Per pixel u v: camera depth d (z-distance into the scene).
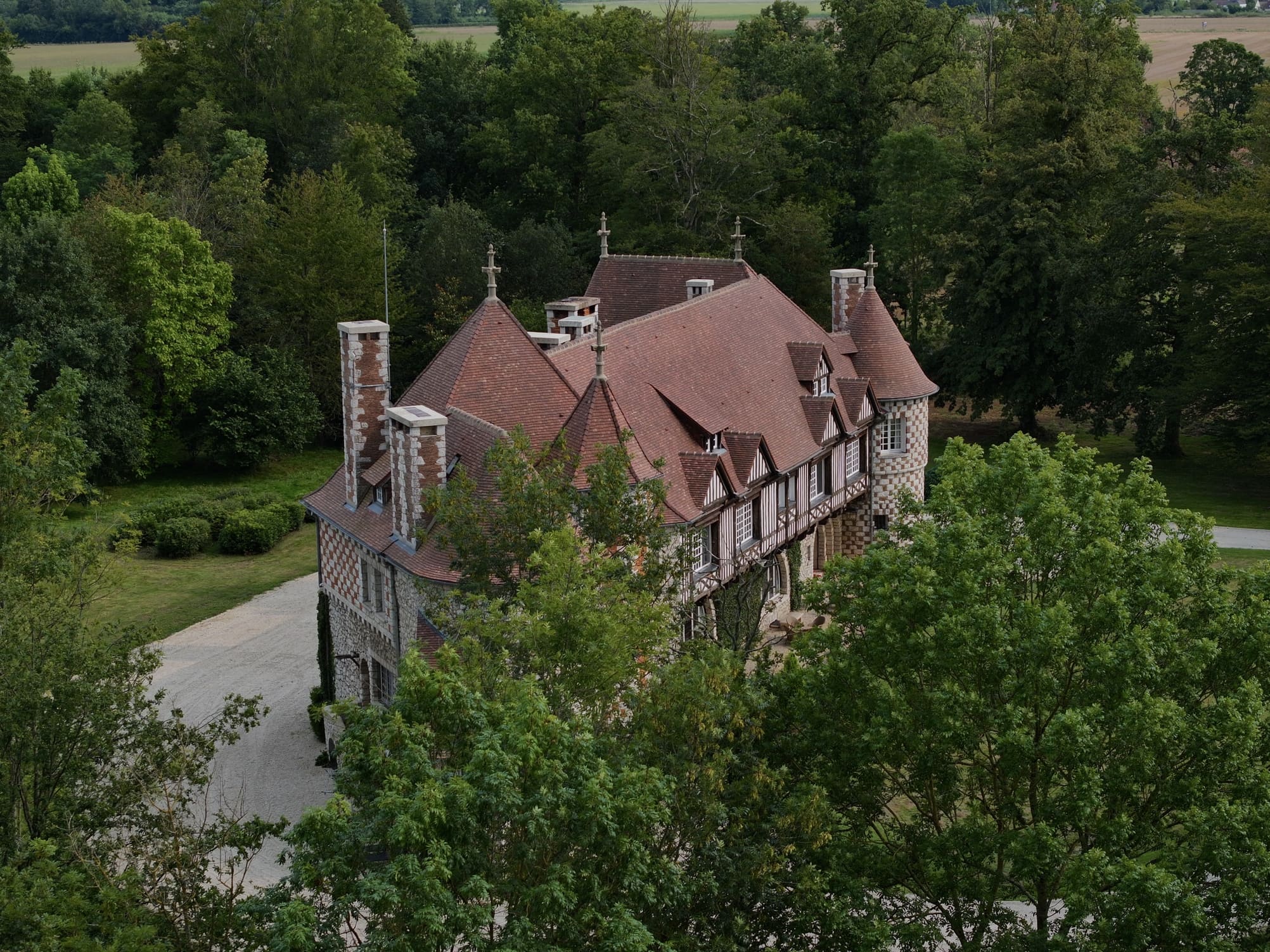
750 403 60.34
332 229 97.19
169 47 131.62
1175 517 38.28
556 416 51.88
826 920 33.41
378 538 49.47
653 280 71.19
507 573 39.28
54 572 46.31
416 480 46.56
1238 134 88.94
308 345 99.62
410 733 27.98
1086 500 38.88
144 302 91.06
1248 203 83.19
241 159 108.75
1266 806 31.58
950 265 92.12
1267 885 31.64
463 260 100.81
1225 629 35.94
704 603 55.59
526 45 137.88
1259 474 88.38
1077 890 31.20
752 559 57.75
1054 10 112.81
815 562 68.50
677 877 29.30
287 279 97.31
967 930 42.31
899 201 100.06
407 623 48.41
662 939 32.12
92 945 28.17
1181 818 33.41
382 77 125.19
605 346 55.75
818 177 107.94
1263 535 76.25
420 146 128.00
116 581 47.97
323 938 27.23
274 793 50.94
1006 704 34.94
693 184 101.62
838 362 68.00
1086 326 87.38
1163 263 87.00
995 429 100.69
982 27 148.50
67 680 36.34
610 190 107.81
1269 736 34.38
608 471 40.03
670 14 106.06
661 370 57.44
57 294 86.62
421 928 25.64
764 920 34.56
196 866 31.94
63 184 104.38
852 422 66.25
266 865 45.75
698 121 101.56
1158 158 90.50
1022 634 35.09
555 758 28.11
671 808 31.59
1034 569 37.72
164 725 38.78
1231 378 82.44
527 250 102.12
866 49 110.56
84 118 120.88
